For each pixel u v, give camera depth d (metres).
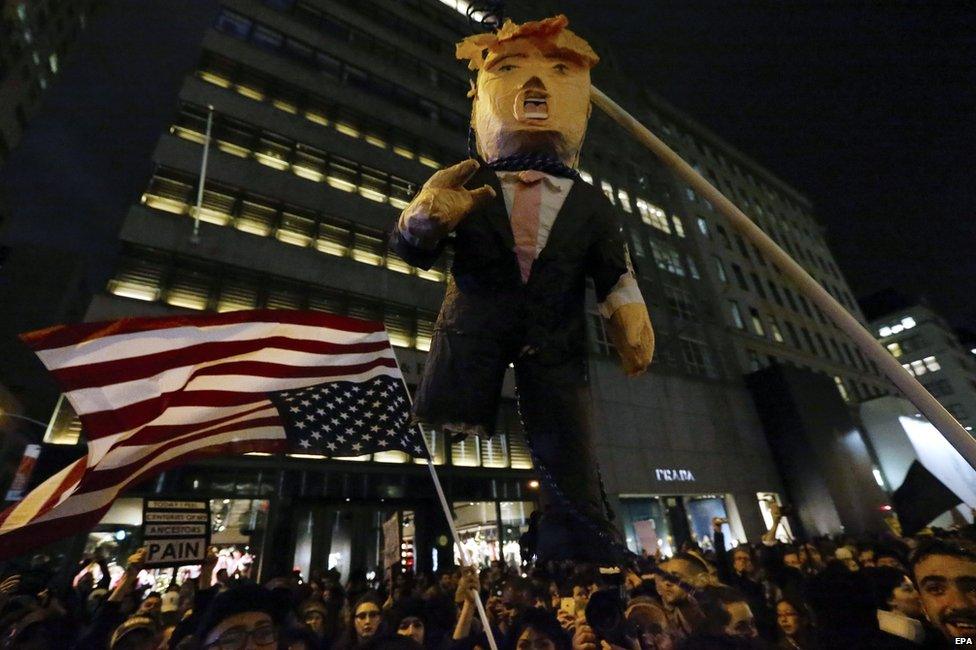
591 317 20.83
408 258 1.31
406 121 20.78
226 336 3.68
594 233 1.44
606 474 17.72
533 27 1.72
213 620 2.60
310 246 15.94
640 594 2.99
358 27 22.00
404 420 3.71
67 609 5.71
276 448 3.49
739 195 38.16
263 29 19.14
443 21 25.44
